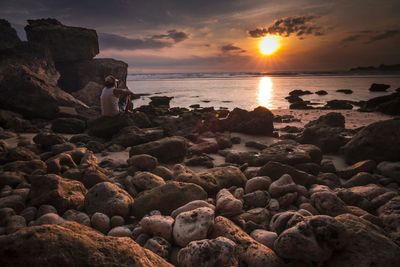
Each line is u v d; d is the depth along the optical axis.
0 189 5.25
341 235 3.03
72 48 32.56
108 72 34.06
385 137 6.88
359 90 44.44
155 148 7.46
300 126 14.16
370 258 2.99
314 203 4.56
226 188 5.58
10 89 14.45
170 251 3.53
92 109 16.41
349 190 4.92
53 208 4.42
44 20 33.34
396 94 21.77
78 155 6.93
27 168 6.08
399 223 3.90
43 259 2.15
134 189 5.38
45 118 14.36
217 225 3.74
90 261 2.24
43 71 24.56
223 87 58.31
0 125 12.12
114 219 4.21
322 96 35.38
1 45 28.28
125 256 2.40
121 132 9.61
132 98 36.28
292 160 6.52
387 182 5.70
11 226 3.90
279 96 36.50
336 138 8.51
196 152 8.29
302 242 2.96
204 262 2.92
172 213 4.26
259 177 5.35
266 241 3.52
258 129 11.26
